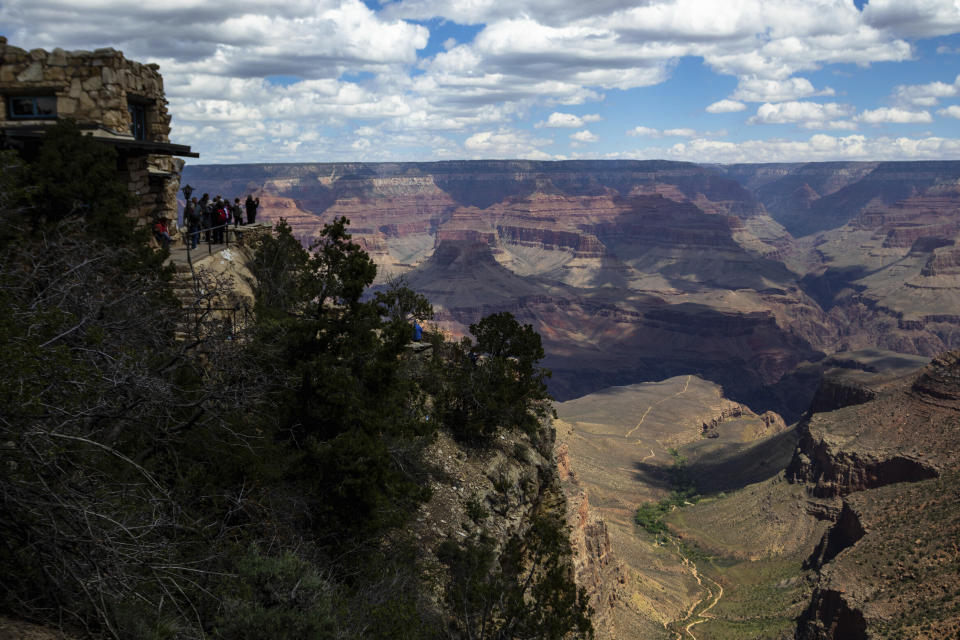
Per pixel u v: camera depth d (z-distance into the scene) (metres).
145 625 10.54
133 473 13.02
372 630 14.95
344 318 22.45
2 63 26.50
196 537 13.19
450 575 20.91
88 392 11.58
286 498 17.53
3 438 9.43
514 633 18.72
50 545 9.50
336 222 23.28
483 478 27.64
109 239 19.92
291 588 13.38
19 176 18.94
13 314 11.24
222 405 15.10
